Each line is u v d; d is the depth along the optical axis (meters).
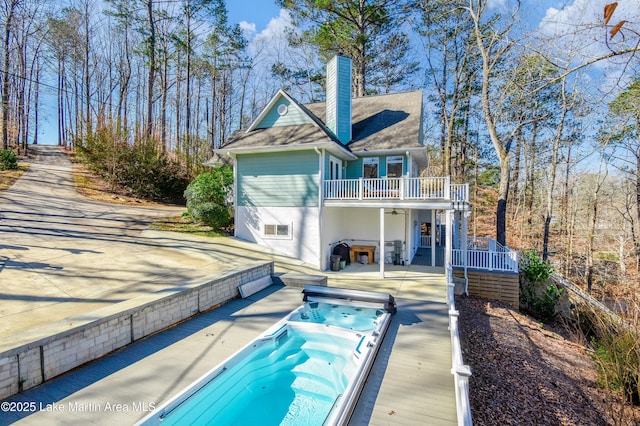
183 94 35.72
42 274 7.54
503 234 14.96
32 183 18.78
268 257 12.36
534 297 12.54
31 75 29.53
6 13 23.36
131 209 17.39
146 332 5.81
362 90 23.14
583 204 21.23
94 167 22.22
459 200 11.49
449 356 5.37
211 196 15.11
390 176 14.45
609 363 6.78
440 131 31.12
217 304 7.77
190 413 3.87
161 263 9.58
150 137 23.81
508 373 6.70
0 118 25.83
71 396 3.95
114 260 9.29
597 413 6.01
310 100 29.47
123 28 28.22
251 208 14.09
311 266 12.75
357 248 14.54
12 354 3.86
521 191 26.77
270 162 13.77
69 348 4.52
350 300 7.92
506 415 5.23
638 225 15.27
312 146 12.45
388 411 3.86
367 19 21.69
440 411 3.86
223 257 11.26
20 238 10.06
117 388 4.17
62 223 12.60
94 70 32.19
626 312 7.41
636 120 8.36
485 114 15.70
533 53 6.90
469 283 12.30
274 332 5.95
